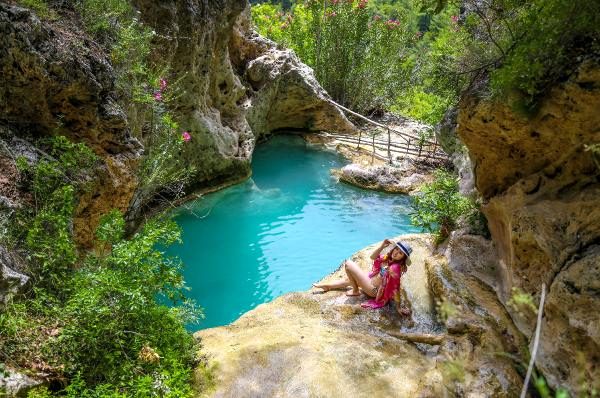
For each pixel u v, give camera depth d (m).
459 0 5.01
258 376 4.63
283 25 16.73
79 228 5.55
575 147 4.08
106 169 5.77
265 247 8.88
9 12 4.87
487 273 5.75
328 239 9.19
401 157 12.40
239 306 7.32
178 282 4.61
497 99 4.25
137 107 7.24
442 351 4.74
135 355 4.21
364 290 6.12
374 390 4.50
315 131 14.42
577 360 3.66
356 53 15.76
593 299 3.51
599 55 3.50
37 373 3.73
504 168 4.98
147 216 9.01
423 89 17.70
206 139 10.17
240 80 12.82
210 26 9.64
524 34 3.96
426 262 6.40
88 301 4.02
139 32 7.29
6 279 3.79
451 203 7.05
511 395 4.11
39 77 5.11
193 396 4.36
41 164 4.85
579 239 3.87
